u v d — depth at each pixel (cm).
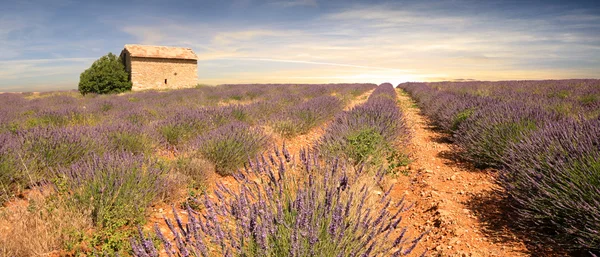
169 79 3828
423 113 1510
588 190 316
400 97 2661
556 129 475
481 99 1085
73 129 646
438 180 530
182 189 479
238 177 329
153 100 1845
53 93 3384
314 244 220
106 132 684
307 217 235
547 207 335
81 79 3244
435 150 745
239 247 225
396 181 542
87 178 405
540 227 333
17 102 2048
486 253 304
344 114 870
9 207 393
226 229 248
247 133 673
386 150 646
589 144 381
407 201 457
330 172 331
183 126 809
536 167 390
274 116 991
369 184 414
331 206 258
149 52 3712
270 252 219
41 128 634
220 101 1959
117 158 463
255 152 625
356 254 229
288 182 329
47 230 325
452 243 326
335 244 230
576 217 311
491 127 625
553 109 876
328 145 596
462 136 734
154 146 697
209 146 607
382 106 936
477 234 342
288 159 350
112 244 307
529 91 1802
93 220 372
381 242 263
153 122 903
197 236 214
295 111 1062
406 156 680
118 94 2980
